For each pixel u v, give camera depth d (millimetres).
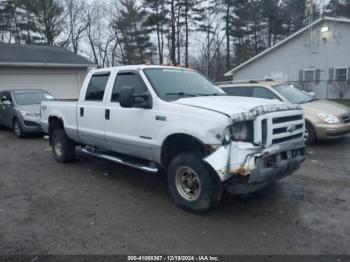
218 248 3422
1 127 12922
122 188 5383
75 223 4059
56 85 18938
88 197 4977
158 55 40094
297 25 41125
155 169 4766
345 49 21812
